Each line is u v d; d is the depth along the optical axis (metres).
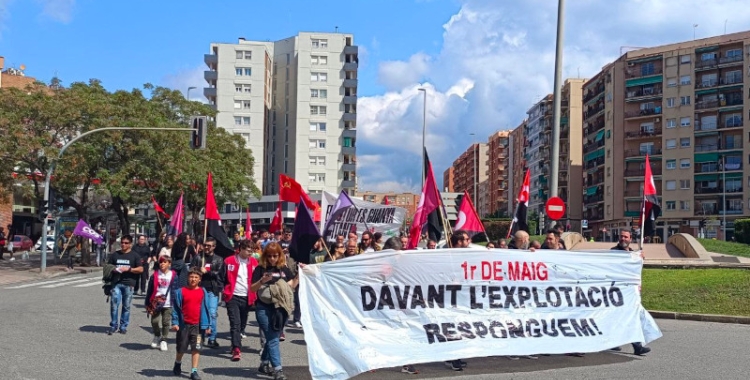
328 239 16.34
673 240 34.75
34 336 11.77
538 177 107.88
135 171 34.69
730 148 74.31
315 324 8.63
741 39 73.81
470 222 12.89
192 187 41.78
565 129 98.44
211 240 11.61
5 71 66.69
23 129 30.70
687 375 8.98
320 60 96.31
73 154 31.62
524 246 11.44
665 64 78.94
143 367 9.38
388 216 16.45
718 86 75.00
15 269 32.41
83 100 32.56
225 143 52.06
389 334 8.98
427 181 11.88
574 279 10.27
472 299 9.59
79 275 30.72
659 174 79.12
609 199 84.62
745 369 9.41
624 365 9.74
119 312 15.70
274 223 16.61
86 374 8.78
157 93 47.44
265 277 8.57
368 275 9.05
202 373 9.13
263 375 9.05
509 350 9.48
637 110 81.12
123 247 12.62
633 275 10.66
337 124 96.12
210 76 94.38
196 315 8.77
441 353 9.07
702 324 14.84
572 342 9.88
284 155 98.44
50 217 34.28
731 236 73.69
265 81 95.62
